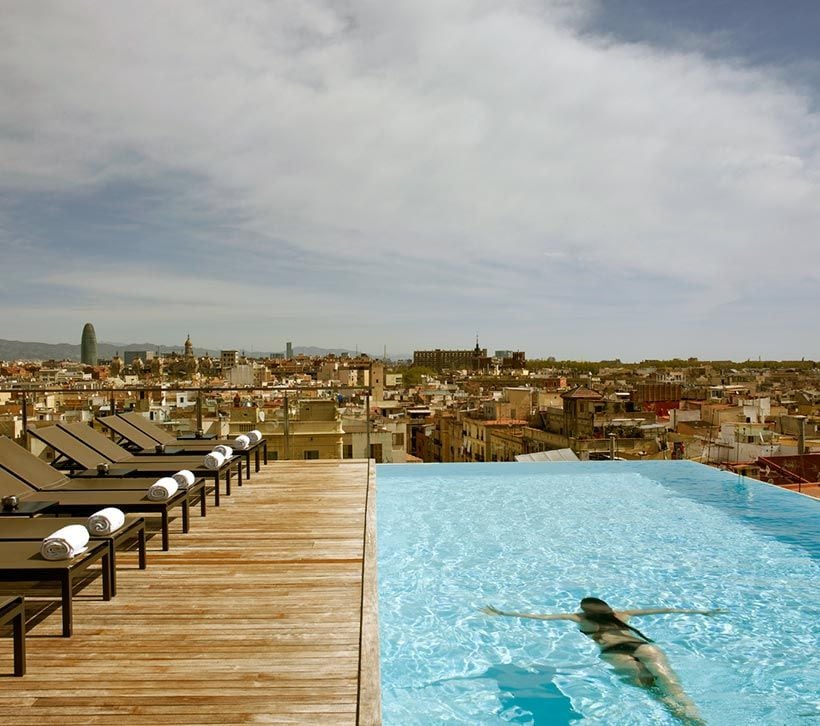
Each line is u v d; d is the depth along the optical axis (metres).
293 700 3.42
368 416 11.44
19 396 16.38
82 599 4.88
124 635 4.23
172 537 6.57
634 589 8.05
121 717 3.26
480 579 8.38
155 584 5.20
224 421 31.83
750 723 5.18
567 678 5.89
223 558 5.87
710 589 8.04
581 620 7.13
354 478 9.97
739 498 12.93
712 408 48.50
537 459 30.16
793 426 40.31
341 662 3.86
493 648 6.48
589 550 9.58
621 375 132.62
